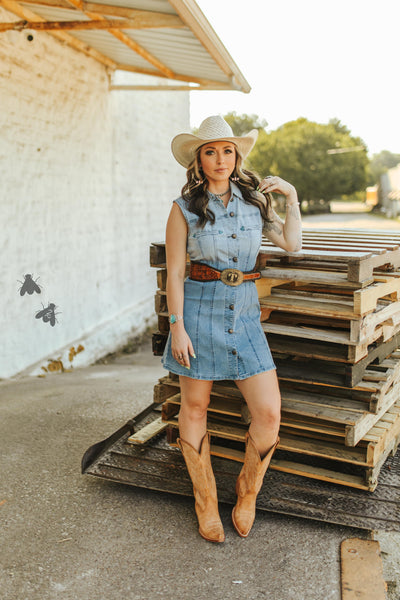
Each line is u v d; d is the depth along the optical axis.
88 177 6.55
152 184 8.99
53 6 4.24
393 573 2.42
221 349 2.36
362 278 2.43
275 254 2.62
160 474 2.84
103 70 6.77
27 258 5.29
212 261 2.37
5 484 2.89
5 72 4.77
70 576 2.22
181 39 4.56
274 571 2.26
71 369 5.94
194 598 2.11
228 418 2.93
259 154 55.19
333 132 58.06
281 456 2.92
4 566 2.27
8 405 4.11
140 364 6.66
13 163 4.98
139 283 8.58
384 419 2.78
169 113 9.69
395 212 46.84
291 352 2.63
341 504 2.55
